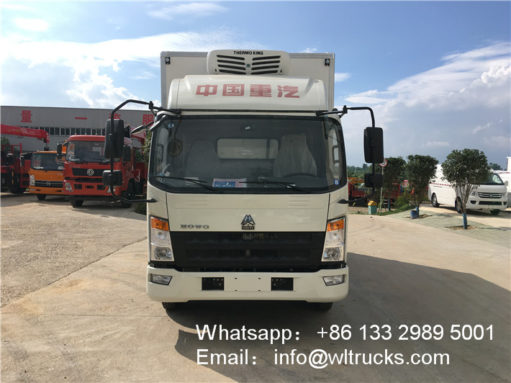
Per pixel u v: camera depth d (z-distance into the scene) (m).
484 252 9.59
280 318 5.32
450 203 18.19
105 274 7.02
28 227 11.33
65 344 4.40
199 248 4.29
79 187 15.71
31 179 18.42
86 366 3.94
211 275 4.27
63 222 12.41
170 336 4.68
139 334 4.70
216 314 5.41
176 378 3.77
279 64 5.67
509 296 6.39
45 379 3.70
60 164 18.44
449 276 7.47
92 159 15.70
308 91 4.78
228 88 4.75
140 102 4.50
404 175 17.66
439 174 19.45
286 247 4.30
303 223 4.30
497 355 4.39
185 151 4.48
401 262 8.52
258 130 4.53
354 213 19.50
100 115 50.81
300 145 4.52
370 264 8.30
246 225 4.27
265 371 3.94
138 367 3.96
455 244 10.57
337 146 4.58
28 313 5.24
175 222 4.29
